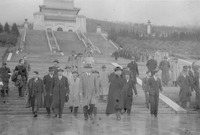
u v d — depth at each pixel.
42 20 74.44
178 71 21.08
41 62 27.36
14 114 13.33
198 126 10.55
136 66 17.86
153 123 11.12
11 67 24.73
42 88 12.43
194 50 48.62
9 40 43.84
